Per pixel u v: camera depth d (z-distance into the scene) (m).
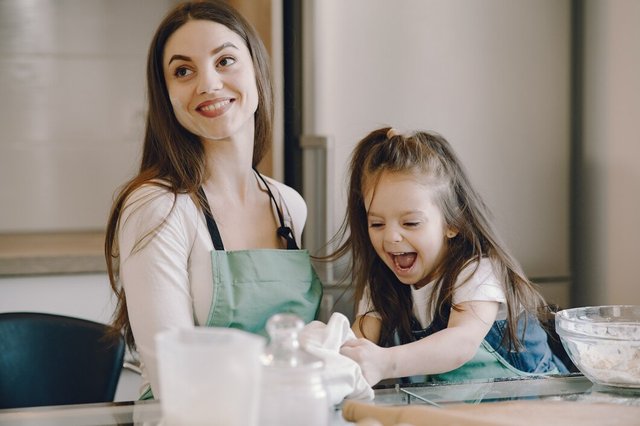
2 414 0.95
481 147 2.49
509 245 2.52
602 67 2.52
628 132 2.51
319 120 2.40
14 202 3.14
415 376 1.33
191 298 1.24
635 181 2.52
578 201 2.55
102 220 3.20
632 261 2.54
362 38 2.41
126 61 3.19
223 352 0.69
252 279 1.26
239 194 1.35
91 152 3.18
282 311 1.28
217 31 1.26
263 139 1.40
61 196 3.17
